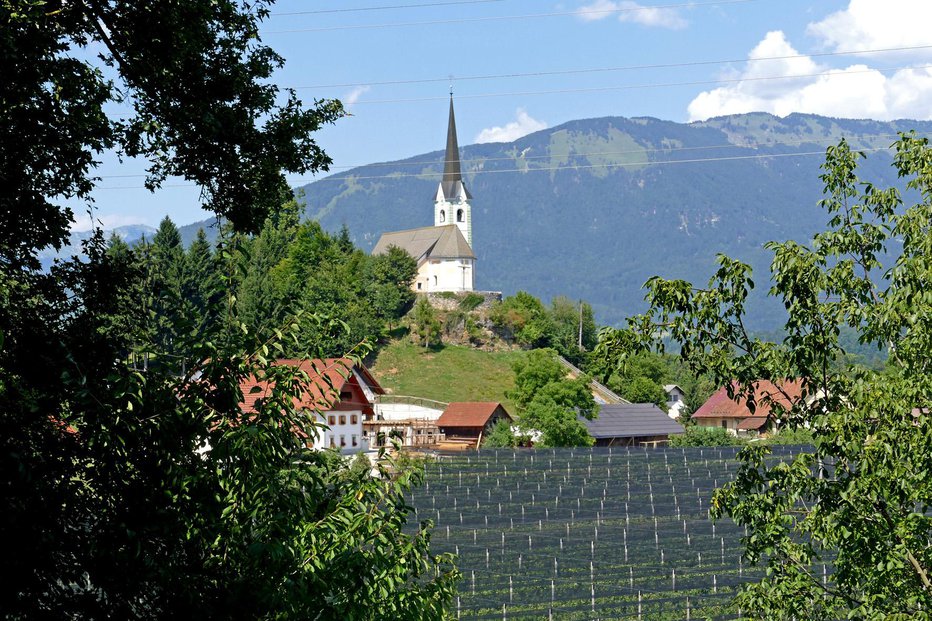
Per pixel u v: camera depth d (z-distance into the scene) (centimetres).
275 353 1748
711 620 4972
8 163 1884
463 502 9006
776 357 2191
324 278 18800
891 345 2208
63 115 2062
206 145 2523
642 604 5347
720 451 12062
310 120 2681
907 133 2333
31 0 1866
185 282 14412
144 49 2344
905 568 2111
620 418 16200
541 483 10056
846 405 2123
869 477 2008
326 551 1691
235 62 2550
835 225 2334
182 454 1644
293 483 1755
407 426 13038
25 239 1884
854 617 2169
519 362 14188
